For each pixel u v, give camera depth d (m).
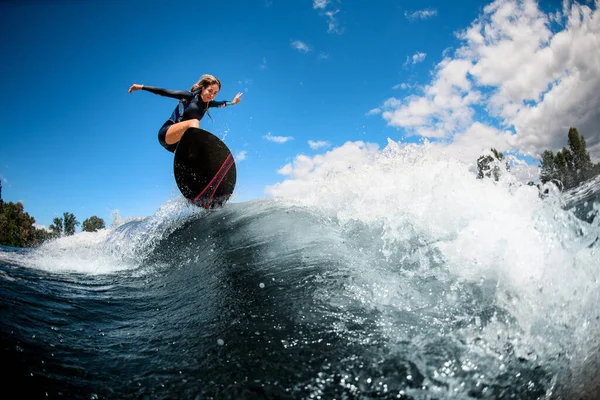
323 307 2.04
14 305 2.05
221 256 3.54
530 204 2.56
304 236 3.52
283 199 5.33
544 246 2.15
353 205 4.07
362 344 1.66
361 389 1.38
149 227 5.86
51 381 1.41
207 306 2.34
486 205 2.83
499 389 1.41
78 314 2.21
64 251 4.82
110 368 1.58
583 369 1.57
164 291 2.92
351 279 2.36
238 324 1.97
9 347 1.55
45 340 1.74
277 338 1.77
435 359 1.54
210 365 1.58
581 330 1.76
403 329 1.76
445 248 2.55
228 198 6.43
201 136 5.98
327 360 1.56
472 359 1.54
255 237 3.85
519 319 1.79
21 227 42.28
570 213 2.32
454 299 1.99
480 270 2.20
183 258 3.98
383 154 4.46
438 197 3.24
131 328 2.09
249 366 1.55
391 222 3.28
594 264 2.05
